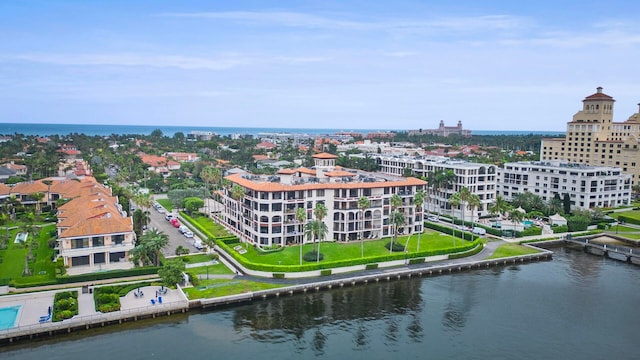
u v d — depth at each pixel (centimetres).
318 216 12950
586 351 8775
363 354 8438
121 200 17150
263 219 13600
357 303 10731
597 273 13350
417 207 15938
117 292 10262
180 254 13088
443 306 10688
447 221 18562
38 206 18162
